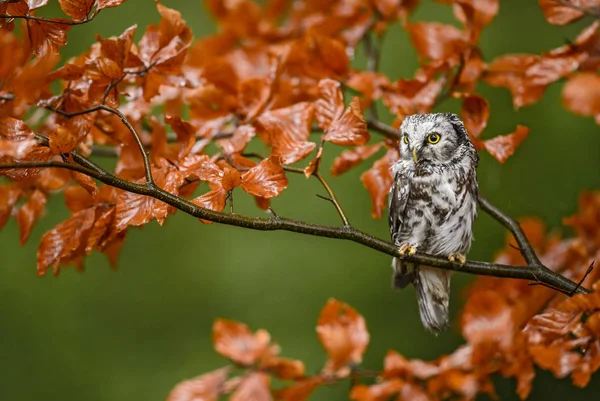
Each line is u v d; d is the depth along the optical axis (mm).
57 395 7723
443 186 6902
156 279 7992
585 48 6812
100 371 7746
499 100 7695
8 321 7848
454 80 6887
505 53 7699
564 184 7648
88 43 7738
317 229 6711
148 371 7754
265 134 6801
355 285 7723
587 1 6801
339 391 7613
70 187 6734
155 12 7906
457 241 6934
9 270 7922
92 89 6711
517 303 6832
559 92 7688
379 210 6836
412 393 6633
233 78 6859
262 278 7836
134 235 8086
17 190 6777
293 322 7703
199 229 8133
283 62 6867
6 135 6605
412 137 6887
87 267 8055
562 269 6957
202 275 7938
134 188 6641
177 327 7852
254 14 7043
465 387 6641
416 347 7684
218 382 6602
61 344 7809
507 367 6668
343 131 6738
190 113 6859
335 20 7016
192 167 6699
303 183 7719
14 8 6625
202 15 7867
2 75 6570
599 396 7504
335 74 6895
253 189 6664
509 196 7660
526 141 7676
